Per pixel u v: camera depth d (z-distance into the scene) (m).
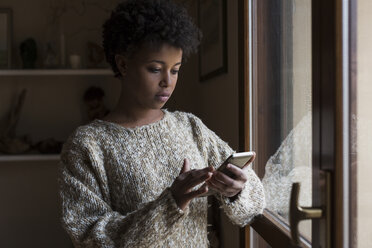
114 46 1.00
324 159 0.82
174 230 0.90
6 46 2.56
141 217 0.89
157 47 0.94
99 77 2.68
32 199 2.72
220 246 1.88
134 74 0.98
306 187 0.98
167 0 1.00
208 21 2.06
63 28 2.60
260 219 1.25
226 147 1.17
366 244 0.74
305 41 0.98
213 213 1.92
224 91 1.80
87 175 0.98
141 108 1.05
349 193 0.78
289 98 1.08
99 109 2.59
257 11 1.34
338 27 0.77
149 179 1.00
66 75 2.67
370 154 0.72
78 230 0.94
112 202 1.01
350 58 0.78
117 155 1.01
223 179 0.95
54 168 2.73
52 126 2.68
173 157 1.04
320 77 0.83
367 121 0.73
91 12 2.62
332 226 0.78
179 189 0.88
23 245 2.72
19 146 2.53
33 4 2.61
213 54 1.96
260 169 1.35
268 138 1.26
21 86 2.66
